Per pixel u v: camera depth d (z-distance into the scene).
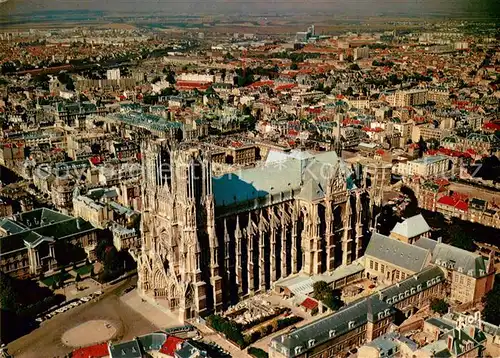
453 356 181.50
